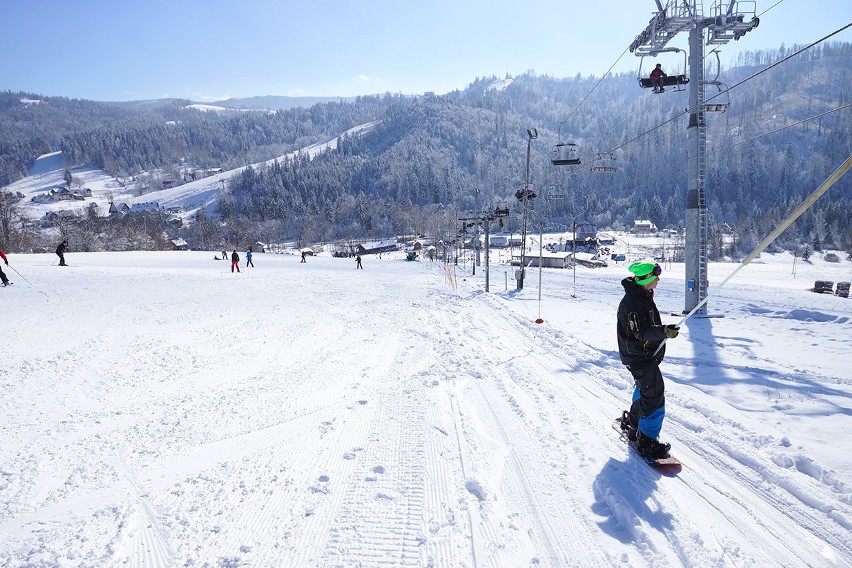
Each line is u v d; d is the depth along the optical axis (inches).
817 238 4153.5
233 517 141.3
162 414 230.2
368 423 215.9
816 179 6077.8
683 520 134.7
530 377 282.4
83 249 3100.4
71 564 120.3
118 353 356.8
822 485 150.4
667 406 229.3
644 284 168.7
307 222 6456.7
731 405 228.4
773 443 180.9
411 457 180.2
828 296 743.7
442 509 145.0
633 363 169.8
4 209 2564.0
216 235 4960.6
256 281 1032.2
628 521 134.8
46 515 143.0
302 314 569.0
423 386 273.3
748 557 118.2
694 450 181.2
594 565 118.9
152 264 1520.7
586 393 251.6
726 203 6186.0
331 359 343.6
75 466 175.6
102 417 226.5
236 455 184.1
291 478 164.9
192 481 163.8
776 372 285.4
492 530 133.9
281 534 132.9
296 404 243.8
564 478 161.6
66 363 325.7
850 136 6220.5
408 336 431.2
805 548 122.5
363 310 610.5
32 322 477.1
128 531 134.4
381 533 133.4
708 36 537.6
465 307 645.9
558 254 3316.9
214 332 446.0
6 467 174.7
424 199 7381.9
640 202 6043.3
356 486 158.9
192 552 125.3
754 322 491.2
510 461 175.0
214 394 261.4
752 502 144.8
